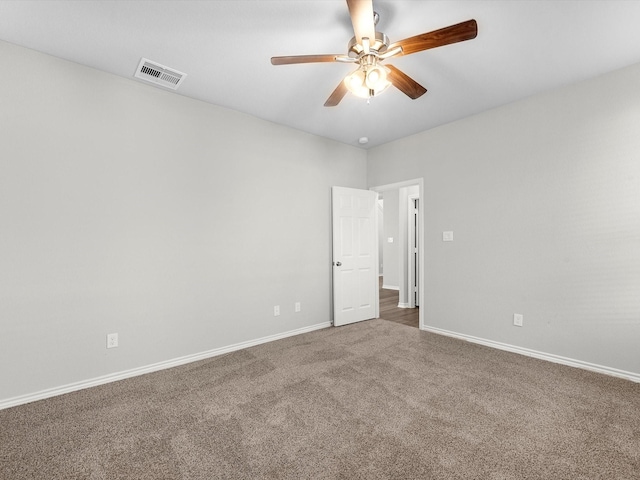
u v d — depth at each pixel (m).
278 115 3.36
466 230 3.47
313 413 2.02
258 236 3.41
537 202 2.94
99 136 2.45
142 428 1.87
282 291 3.61
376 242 4.57
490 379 2.48
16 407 2.10
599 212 2.59
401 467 1.52
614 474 1.47
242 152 3.29
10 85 2.11
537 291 2.95
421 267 3.92
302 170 3.82
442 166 3.69
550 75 2.58
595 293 2.62
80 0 1.72
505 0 1.75
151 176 2.70
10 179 2.11
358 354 3.06
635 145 2.42
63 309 2.30
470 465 1.53
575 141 2.71
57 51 2.21
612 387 2.33
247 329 3.31
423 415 1.98
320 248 4.01
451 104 3.13
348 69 2.45
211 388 2.37
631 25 1.96
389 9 1.80
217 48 2.19
